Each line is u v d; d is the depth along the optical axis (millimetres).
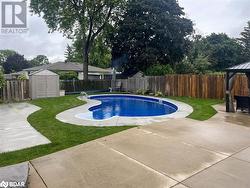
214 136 6574
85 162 4797
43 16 24562
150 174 4207
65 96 19109
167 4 27172
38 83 17547
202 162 4711
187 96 18188
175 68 29734
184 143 5938
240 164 4609
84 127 7773
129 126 7805
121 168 4480
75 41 27953
